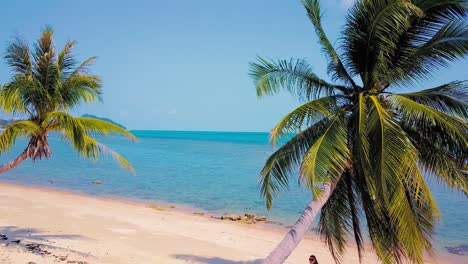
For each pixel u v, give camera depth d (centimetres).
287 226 2183
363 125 823
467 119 849
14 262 1127
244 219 2298
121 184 3709
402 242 818
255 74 954
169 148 9675
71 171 4631
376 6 844
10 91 1089
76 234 1623
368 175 816
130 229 1823
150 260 1351
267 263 847
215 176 4359
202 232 1892
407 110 815
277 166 941
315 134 938
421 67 921
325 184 905
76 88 1221
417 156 888
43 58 1160
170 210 2542
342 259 1606
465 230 2120
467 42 834
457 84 870
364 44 924
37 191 3050
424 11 873
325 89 984
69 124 1077
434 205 807
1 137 1042
